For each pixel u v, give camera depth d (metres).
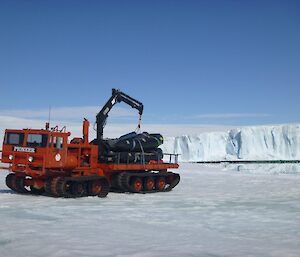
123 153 16.77
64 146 14.54
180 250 6.57
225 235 8.09
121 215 10.54
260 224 9.61
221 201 14.52
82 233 7.88
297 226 9.37
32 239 7.20
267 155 88.00
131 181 16.69
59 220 9.45
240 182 24.62
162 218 10.23
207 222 9.75
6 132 14.75
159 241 7.28
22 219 9.48
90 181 14.85
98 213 10.79
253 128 91.12
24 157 14.28
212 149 89.56
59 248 6.52
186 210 11.89
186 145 89.44
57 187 13.82
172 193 17.30
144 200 14.34
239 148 89.38
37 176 14.38
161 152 18.48
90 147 15.87
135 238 7.51
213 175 30.92
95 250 6.44
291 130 89.62
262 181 25.61
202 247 6.85
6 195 14.48
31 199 13.46
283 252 6.57
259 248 6.86
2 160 14.68
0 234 7.63
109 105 17.56
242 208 12.66
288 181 25.86
